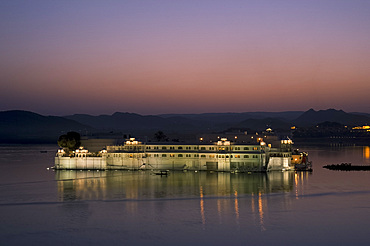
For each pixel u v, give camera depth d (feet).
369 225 378.73
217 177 643.86
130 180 613.93
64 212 421.18
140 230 366.43
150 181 602.44
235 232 360.69
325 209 431.84
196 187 550.77
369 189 540.11
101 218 400.47
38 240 343.05
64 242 338.95
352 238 346.95
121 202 463.01
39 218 400.47
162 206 444.55
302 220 393.09
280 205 449.06
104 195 499.92
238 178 633.20
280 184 577.84
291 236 351.46
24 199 479.00
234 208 435.53
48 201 468.34
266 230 365.81
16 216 407.23
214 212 420.36
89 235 354.54
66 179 631.56
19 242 338.95
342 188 547.49
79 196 495.41
